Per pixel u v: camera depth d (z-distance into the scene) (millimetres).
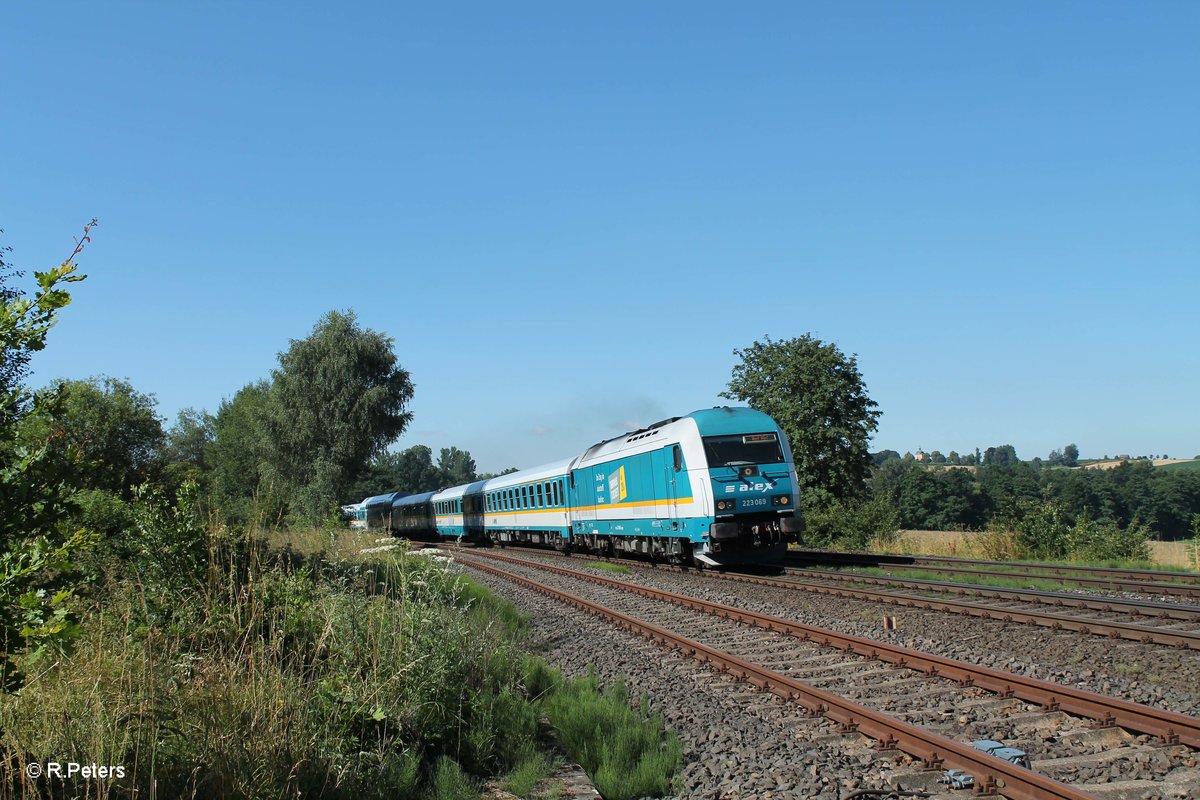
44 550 4336
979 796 5707
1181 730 6391
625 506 24656
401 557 12047
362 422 48750
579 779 6820
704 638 12156
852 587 16250
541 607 16047
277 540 12734
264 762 5469
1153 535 22562
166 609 7488
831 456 41906
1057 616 11359
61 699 5598
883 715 7109
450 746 7152
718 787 6191
